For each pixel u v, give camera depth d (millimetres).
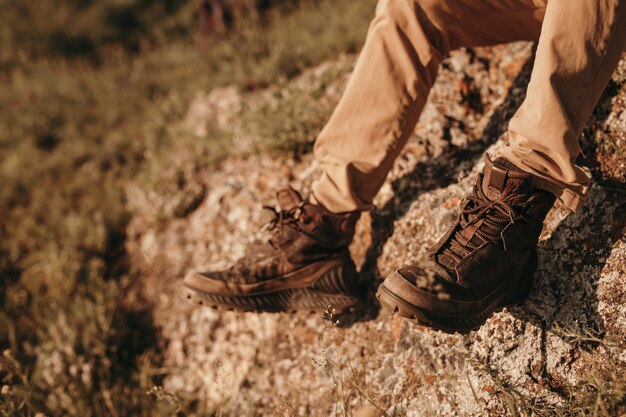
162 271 3240
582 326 1686
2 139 4695
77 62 6820
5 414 2246
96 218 3566
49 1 7863
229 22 5426
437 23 1821
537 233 1683
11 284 3434
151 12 7543
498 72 2631
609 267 1709
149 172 3695
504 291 1686
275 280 2084
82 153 4309
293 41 4242
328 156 1970
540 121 1515
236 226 3045
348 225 2041
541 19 1886
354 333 2256
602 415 1507
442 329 1595
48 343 2873
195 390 2727
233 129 3574
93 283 3262
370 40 1871
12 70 6555
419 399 1926
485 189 1652
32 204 3967
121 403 2672
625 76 1974
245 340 2658
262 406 2451
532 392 1689
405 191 2422
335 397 2184
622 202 1781
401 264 2230
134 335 3051
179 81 4875
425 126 2584
